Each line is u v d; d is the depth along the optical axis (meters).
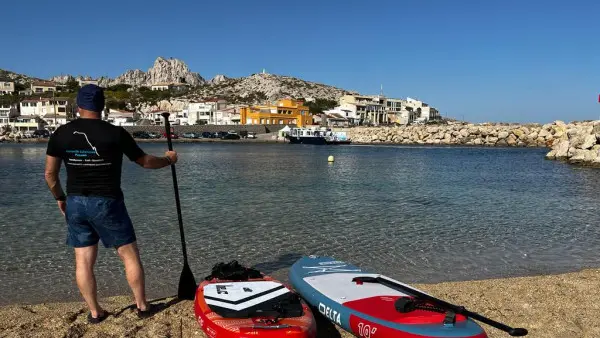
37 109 128.75
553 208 17.55
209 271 9.04
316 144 100.25
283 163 43.03
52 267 9.27
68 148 4.61
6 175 29.42
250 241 11.66
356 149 79.38
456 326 4.30
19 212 15.71
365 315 4.74
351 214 15.80
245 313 4.52
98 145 4.60
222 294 5.04
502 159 51.75
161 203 17.97
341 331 5.56
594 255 10.55
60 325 5.46
